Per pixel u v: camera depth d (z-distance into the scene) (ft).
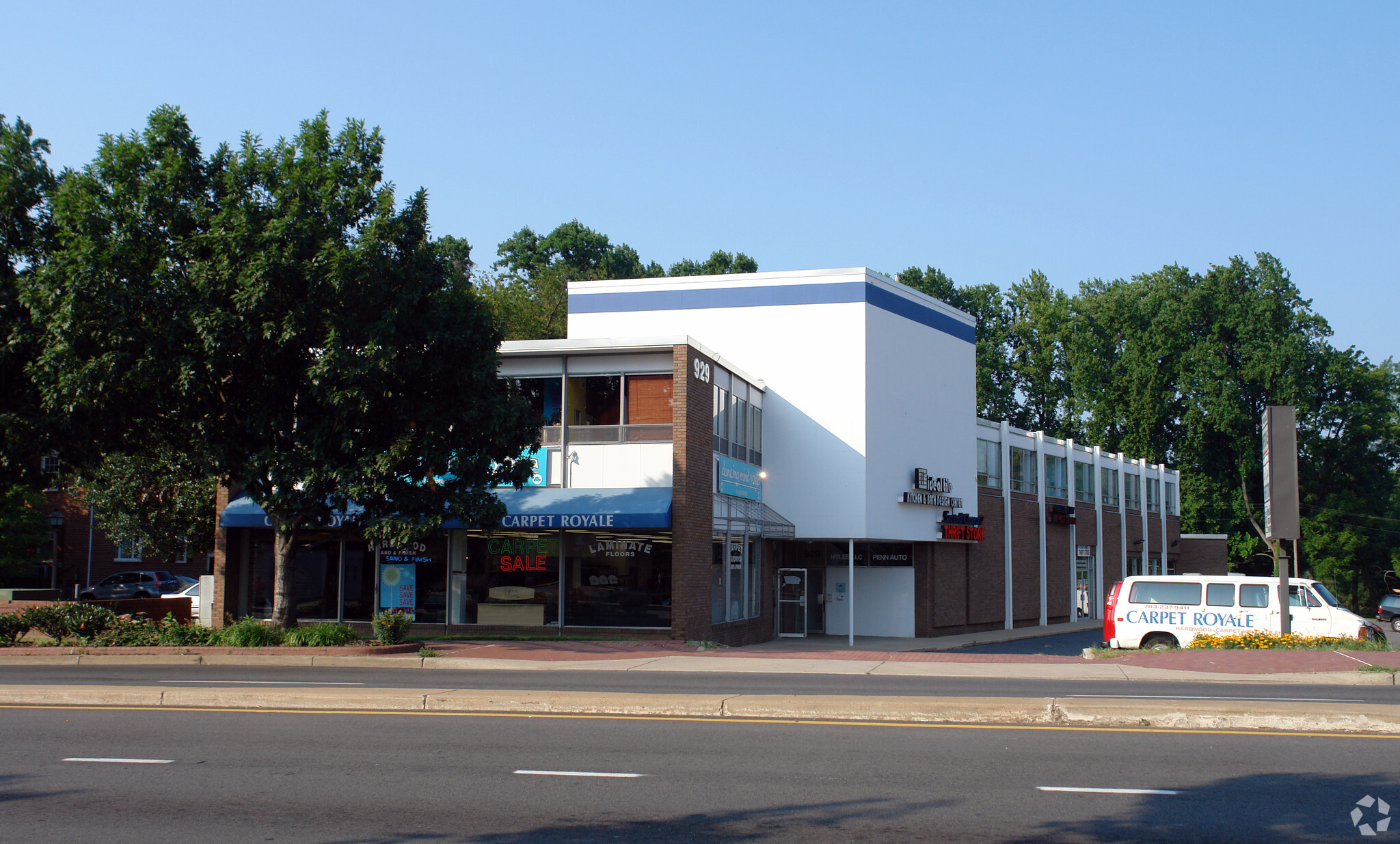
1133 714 36.78
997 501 135.95
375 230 65.72
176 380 66.08
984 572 131.13
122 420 69.41
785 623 113.50
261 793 26.78
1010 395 250.57
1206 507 219.61
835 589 118.11
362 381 66.13
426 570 88.17
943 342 120.88
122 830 23.32
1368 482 227.40
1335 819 24.02
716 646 76.13
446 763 30.42
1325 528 219.20
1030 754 31.35
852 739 34.19
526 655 69.46
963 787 27.17
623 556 84.17
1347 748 32.35
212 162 69.36
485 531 82.43
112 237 63.72
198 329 63.10
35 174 71.00
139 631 72.79
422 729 36.55
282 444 71.51
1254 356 212.64
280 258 63.62
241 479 69.62
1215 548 209.05
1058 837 22.53
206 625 94.43
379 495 69.51
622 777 28.45
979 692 49.14
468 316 72.38
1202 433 217.97
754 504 99.50
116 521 122.42
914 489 111.86
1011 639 117.29
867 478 103.96
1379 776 28.35
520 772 29.17
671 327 110.52
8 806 25.45
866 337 105.29
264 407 69.31
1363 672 56.85
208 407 69.92
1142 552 183.93
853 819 24.03
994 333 253.85
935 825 23.49
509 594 86.12
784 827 23.35
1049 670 60.90
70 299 61.72
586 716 39.68
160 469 93.66
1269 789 26.89
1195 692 49.44
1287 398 212.02
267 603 92.07
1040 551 146.30
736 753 31.76
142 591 142.00
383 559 89.20
